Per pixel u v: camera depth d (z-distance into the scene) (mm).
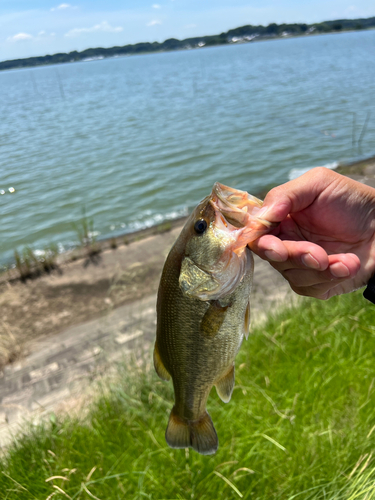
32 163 17109
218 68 70562
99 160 16703
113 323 5562
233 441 3059
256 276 6254
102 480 2854
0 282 7070
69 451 3262
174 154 16562
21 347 5254
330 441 2863
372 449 2697
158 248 7848
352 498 2227
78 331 5500
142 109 30406
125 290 6469
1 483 3045
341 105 22984
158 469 3025
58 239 9719
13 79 133750
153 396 3752
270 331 4418
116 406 3689
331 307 4598
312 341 4102
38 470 3123
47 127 25938
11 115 33781
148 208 11172
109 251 7922
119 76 82438
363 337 3977
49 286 6801
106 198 12359
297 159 14016
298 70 48688
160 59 179875
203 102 30609
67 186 13789
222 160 15023
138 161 16047
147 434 3311
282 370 3754
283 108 24219
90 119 27906
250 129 19672
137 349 4797
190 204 11188
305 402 3361
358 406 3201
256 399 3492
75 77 98188
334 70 43750
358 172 10625
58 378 4562
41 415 3963
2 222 11234
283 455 2930
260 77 45031
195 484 2850
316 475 2699
